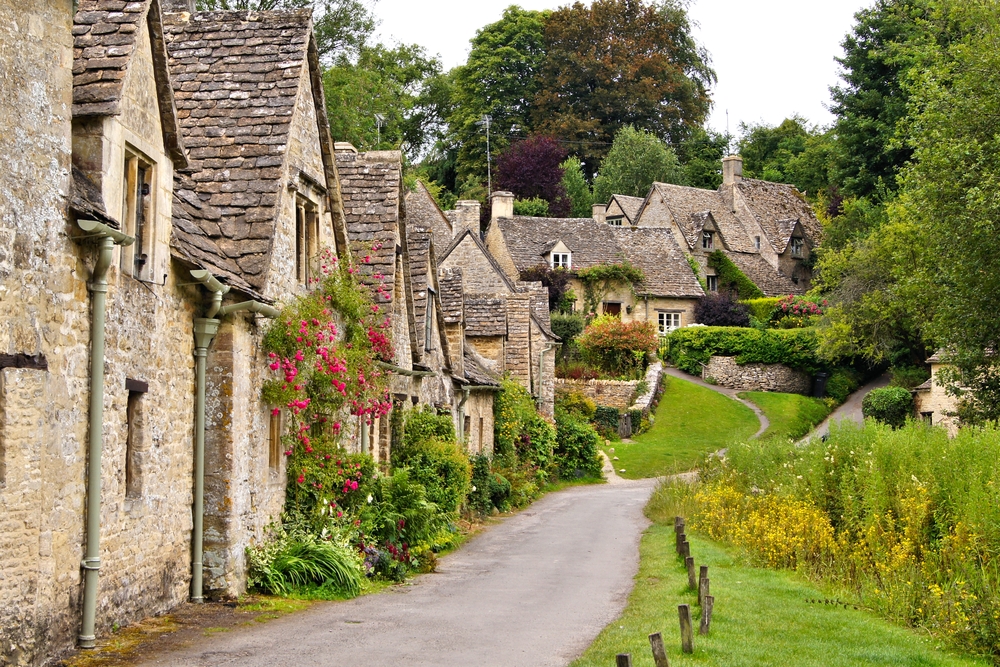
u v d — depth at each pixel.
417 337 23.27
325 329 14.82
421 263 25.11
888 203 48.06
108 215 9.59
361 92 40.09
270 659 9.60
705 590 11.50
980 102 23.31
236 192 13.98
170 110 11.18
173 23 15.98
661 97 92.44
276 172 14.11
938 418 37.97
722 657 9.94
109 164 9.91
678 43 95.19
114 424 10.10
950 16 27.00
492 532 23.69
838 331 48.31
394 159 22.34
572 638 11.19
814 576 15.99
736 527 20.03
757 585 14.94
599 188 85.19
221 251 13.32
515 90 91.94
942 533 14.55
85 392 9.44
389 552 16.12
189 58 15.52
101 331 9.54
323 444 15.12
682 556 17.38
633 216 77.62
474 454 29.66
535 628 11.76
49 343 8.84
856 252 48.12
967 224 22.53
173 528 11.70
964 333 23.86
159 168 11.16
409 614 12.53
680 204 75.88
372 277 19.67
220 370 12.52
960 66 25.00
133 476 10.74
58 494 8.98
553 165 83.81
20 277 8.42
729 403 54.47
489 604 13.51
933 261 25.03
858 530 16.33
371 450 19.77
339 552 14.06
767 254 75.19
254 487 13.31
